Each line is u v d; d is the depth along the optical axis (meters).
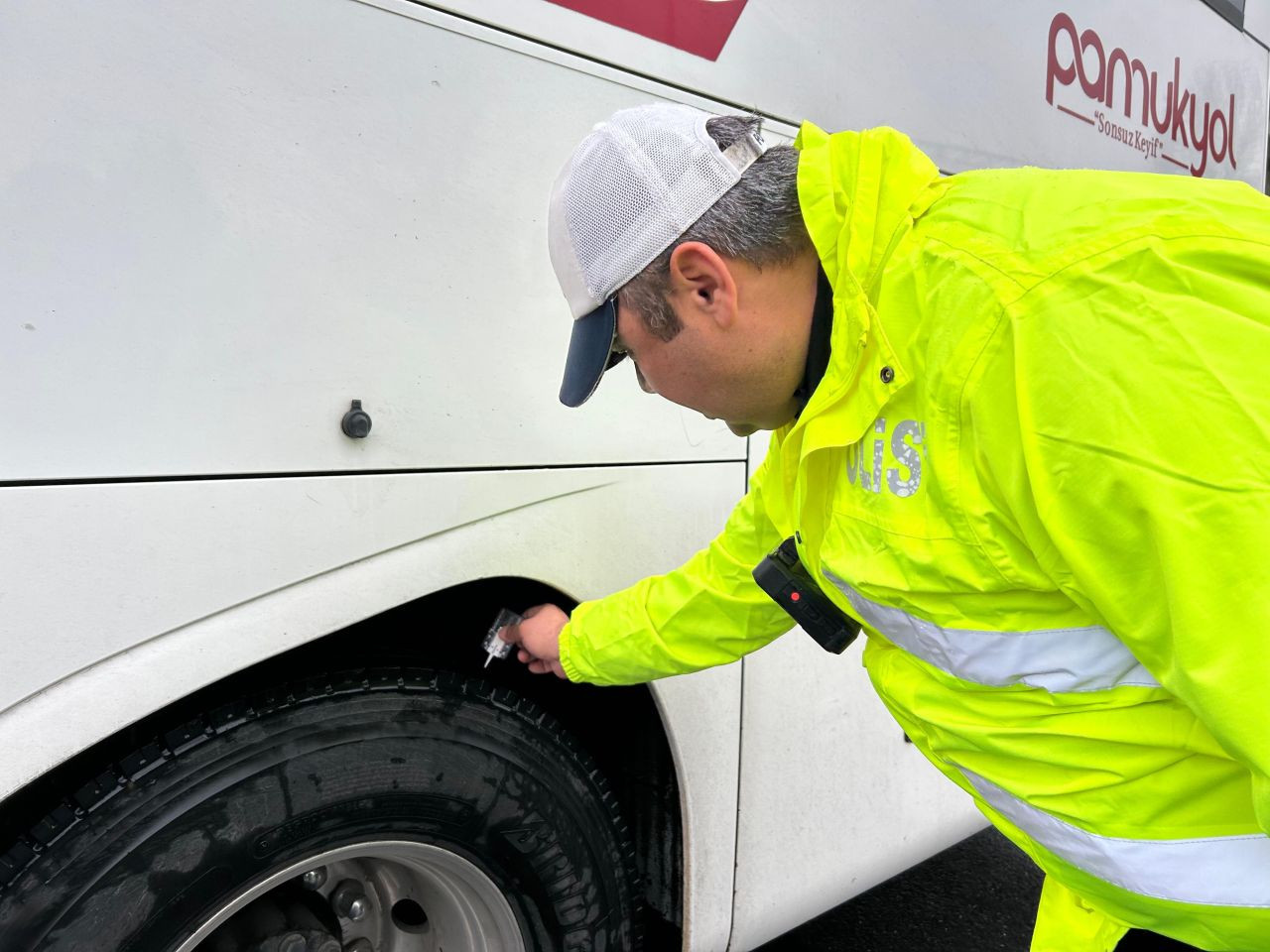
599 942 1.54
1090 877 0.97
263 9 1.05
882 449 0.88
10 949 1.01
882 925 2.48
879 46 1.72
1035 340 0.73
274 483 1.10
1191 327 0.67
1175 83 2.50
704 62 1.47
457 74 1.21
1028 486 0.75
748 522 1.32
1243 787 0.81
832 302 0.92
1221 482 0.64
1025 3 2.01
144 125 0.98
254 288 1.07
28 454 0.94
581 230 1.00
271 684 1.22
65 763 1.10
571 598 1.41
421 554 1.23
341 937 1.40
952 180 0.91
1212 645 0.64
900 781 2.04
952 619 0.88
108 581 1.00
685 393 1.06
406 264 1.18
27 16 0.92
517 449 1.32
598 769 1.56
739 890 1.73
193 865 1.11
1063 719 0.88
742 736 1.70
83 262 0.96
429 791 1.30
